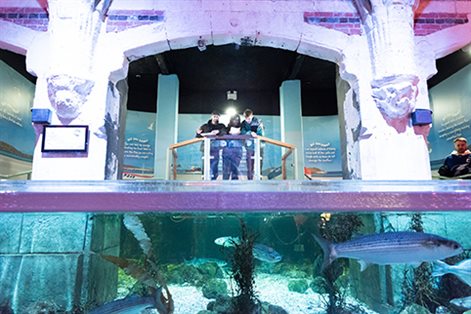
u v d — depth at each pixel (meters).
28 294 2.52
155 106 11.04
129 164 10.17
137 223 2.63
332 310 2.44
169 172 6.64
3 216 2.36
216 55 9.23
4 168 6.80
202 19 4.60
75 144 4.25
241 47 8.73
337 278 2.54
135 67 9.72
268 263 2.84
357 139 4.58
